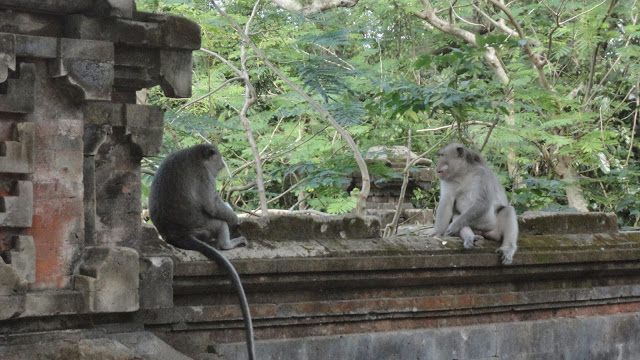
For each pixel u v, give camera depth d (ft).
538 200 41.45
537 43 58.44
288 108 44.98
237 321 21.03
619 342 28.53
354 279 22.56
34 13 17.54
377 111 34.30
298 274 21.61
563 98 49.26
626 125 68.23
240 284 19.56
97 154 19.01
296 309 21.85
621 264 28.27
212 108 45.96
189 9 41.83
